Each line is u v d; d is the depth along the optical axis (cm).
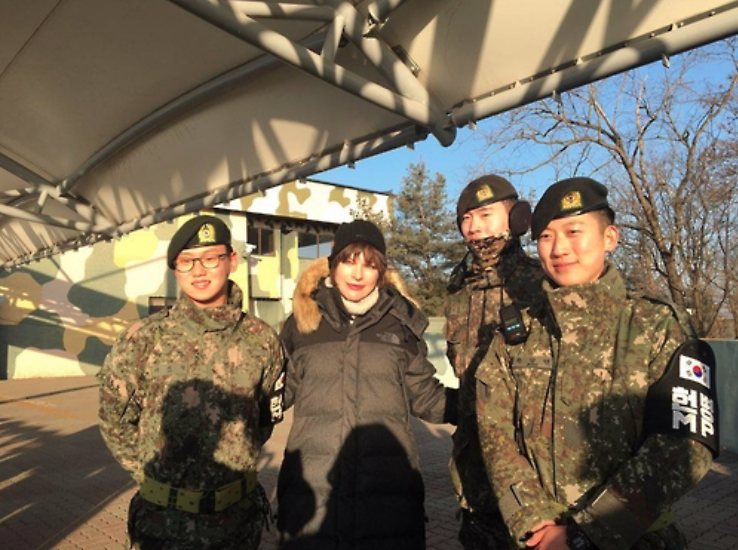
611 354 171
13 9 355
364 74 341
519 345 194
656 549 160
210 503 234
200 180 511
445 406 273
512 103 286
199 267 249
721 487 591
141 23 359
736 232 1129
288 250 2353
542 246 188
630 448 162
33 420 1064
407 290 279
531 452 181
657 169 1109
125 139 482
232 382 246
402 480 246
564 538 153
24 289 1816
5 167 589
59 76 434
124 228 649
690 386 156
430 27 285
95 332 1920
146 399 244
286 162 433
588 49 252
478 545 256
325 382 253
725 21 211
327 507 238
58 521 512
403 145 352
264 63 361
